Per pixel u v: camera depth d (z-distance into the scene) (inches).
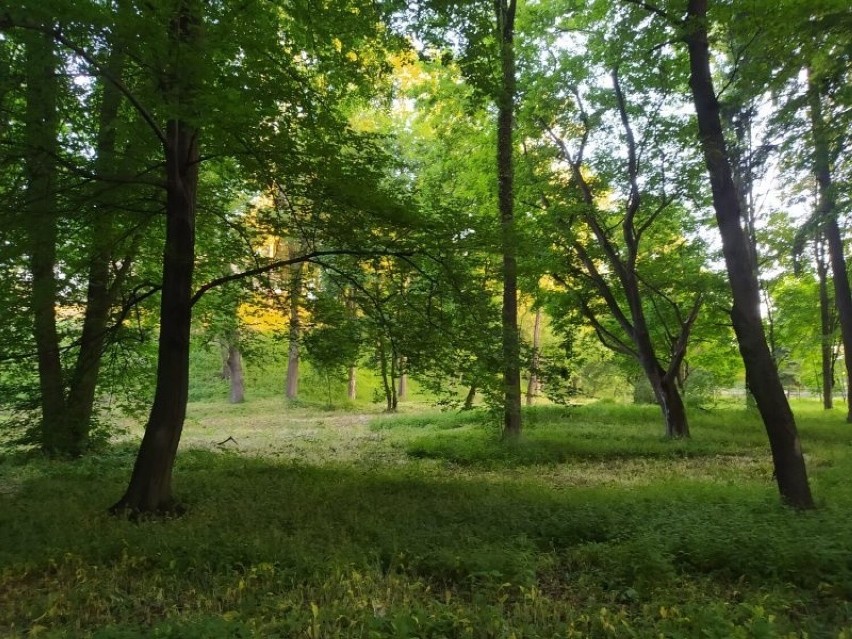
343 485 385.4
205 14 283.1
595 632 169.3
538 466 528.1
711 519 272.4
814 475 433.7
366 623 168.1
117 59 300.2
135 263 466.0
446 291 374.3
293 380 1364.4
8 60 292.8
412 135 786.2
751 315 335.0
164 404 317.1
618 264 729.6
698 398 1008.9
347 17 315.6
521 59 660.1
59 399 443.8
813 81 470.6
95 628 173.8
